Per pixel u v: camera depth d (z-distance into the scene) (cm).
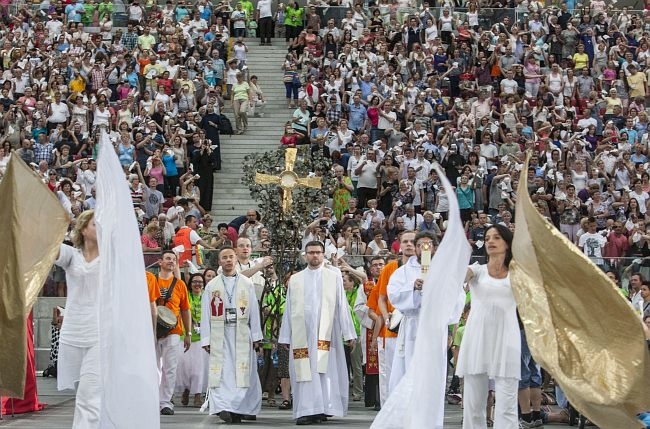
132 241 1114
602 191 3412
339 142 3500
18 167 1138
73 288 1223
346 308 1839
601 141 3675
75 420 1198
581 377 1121
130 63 3812
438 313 1180
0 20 4294
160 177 3259
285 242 2150
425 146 3431
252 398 1814
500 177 3259
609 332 1112
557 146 3625
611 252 2992
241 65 4091
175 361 1898
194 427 1714
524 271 1186
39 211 1168
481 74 4050
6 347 1130
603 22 4378
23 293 1127
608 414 1117
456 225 1179
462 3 4538
